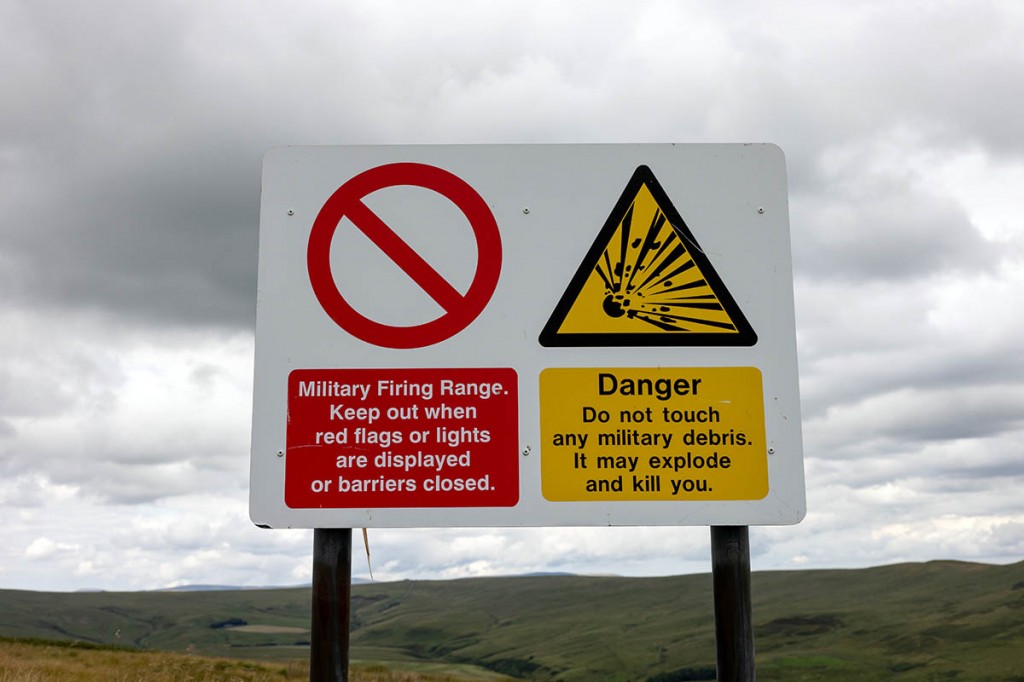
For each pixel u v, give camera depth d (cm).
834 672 16488
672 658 19362
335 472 536
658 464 536
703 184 573
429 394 546
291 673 4869
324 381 547
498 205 571
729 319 555
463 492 534
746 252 564
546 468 536
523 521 532
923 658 16800
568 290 560
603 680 18212
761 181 573
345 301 558
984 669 15350
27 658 4028
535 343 553
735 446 539
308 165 575
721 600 528
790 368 549
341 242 566
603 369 548
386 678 5569
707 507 531
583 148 578
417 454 538
